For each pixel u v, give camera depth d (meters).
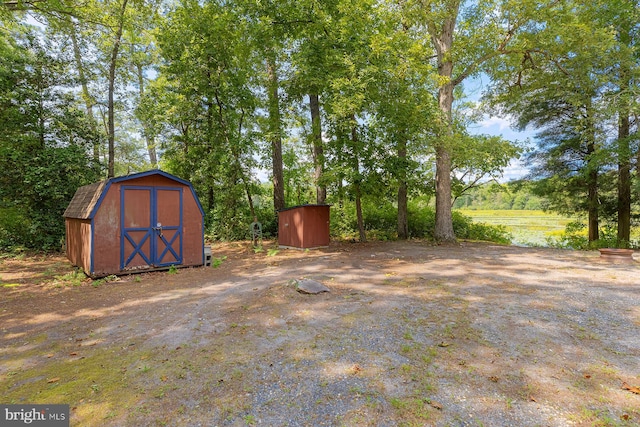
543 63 12.55
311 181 18.86
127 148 21.22
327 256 9.84
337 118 10.35
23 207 11.52
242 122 14.42
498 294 5.35
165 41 12.47
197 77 12.18
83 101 14.57
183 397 2.61
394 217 16.19
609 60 11.34
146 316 4.65
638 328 3.85
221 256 10.69
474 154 11.65
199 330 4.06
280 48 13.68
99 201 7.11
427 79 11.48
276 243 13.52
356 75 9.93
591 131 12.43
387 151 11.46
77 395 2.67
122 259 7.42
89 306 5.19
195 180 14.73
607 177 13.95
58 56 12.23
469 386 2.66
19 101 11.31
